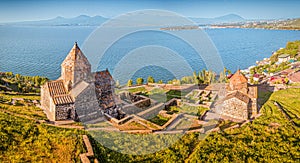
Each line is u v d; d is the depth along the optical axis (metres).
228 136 27.08
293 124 30.52
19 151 20.52
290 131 28.56
